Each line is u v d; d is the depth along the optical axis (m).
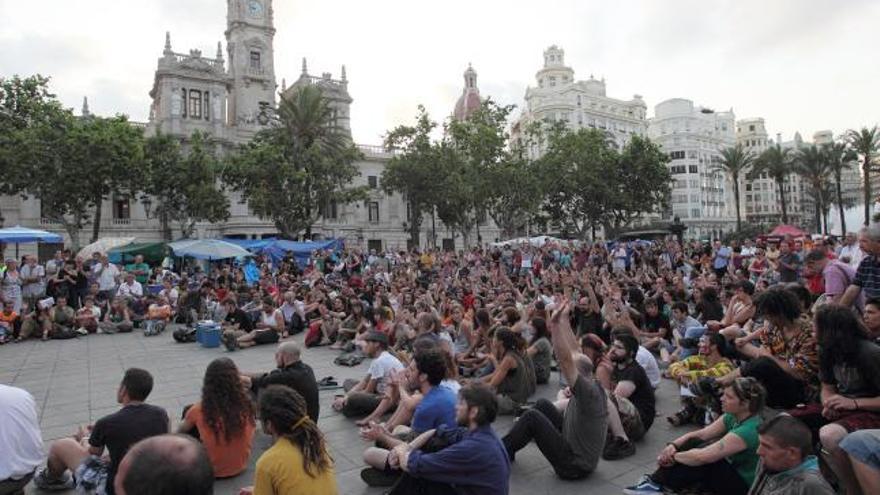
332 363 11.96
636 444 6.53
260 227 51.81
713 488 4.69
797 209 128.75
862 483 3.52
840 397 4.44
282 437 3.66
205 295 18.56
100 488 4.71
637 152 53.50
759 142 140.25
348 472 5.92
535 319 9.99
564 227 57.53
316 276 23.62
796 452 3.48
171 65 51.44
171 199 40.16
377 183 64.44
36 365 12.02
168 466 1.73
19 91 31.48
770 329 5.62
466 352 10.20
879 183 84.81
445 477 4.12
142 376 4.99
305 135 42.59
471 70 98.38
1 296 15.56
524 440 5.67
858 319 4.59
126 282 18.69
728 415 4.85
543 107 98.19
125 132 33.88
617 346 6.75
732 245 19.75
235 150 54.78
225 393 5.54
